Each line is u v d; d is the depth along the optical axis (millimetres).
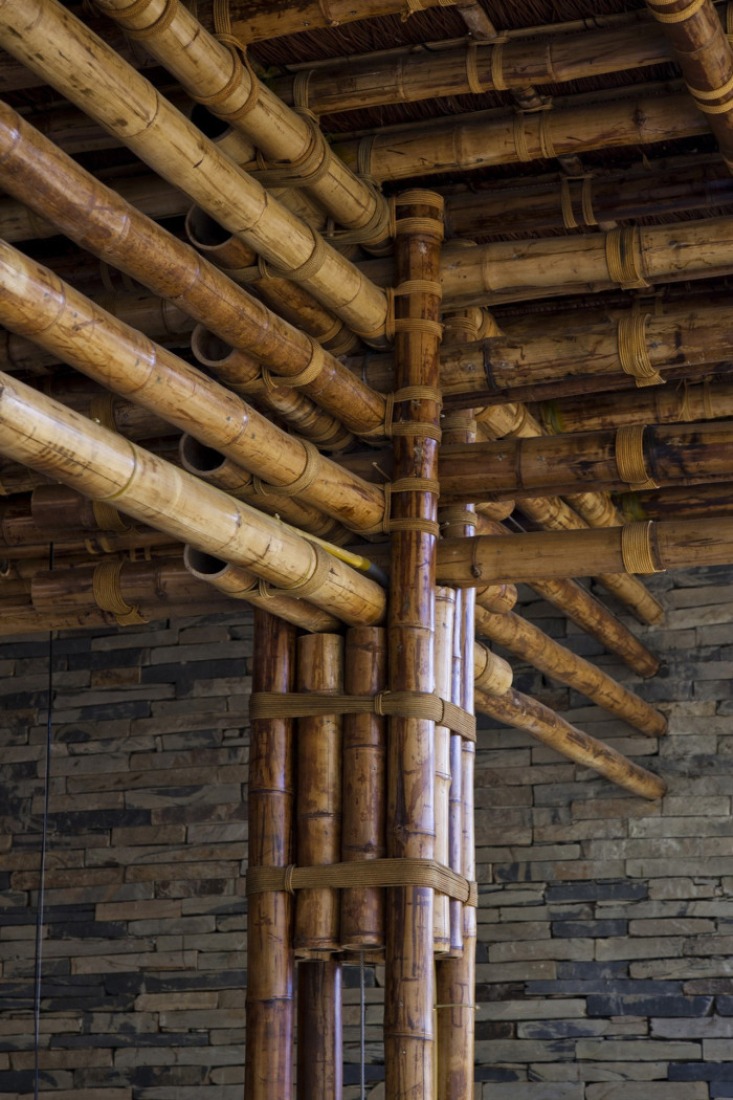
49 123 5242
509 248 5559
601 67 4867
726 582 8961
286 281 5328
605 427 6320
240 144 4996
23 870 9312
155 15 4297
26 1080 8945
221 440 4898
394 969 5148
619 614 9062
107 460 4285
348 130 5473
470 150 5289
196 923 8961
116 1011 8945
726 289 6027
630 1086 8281
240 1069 8664
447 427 6027
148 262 4523
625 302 6137
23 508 6316
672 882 8562
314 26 4676
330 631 5652
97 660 9539
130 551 6367
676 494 7457
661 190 5477
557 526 7238
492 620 6844
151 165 4578
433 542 5621
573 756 7797
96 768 9359
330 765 5453
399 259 5652
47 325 4129
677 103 5059
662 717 8742
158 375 4543
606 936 8562
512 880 8781
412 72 5012
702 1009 8312
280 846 5434
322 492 5344
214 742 9219
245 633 9352
